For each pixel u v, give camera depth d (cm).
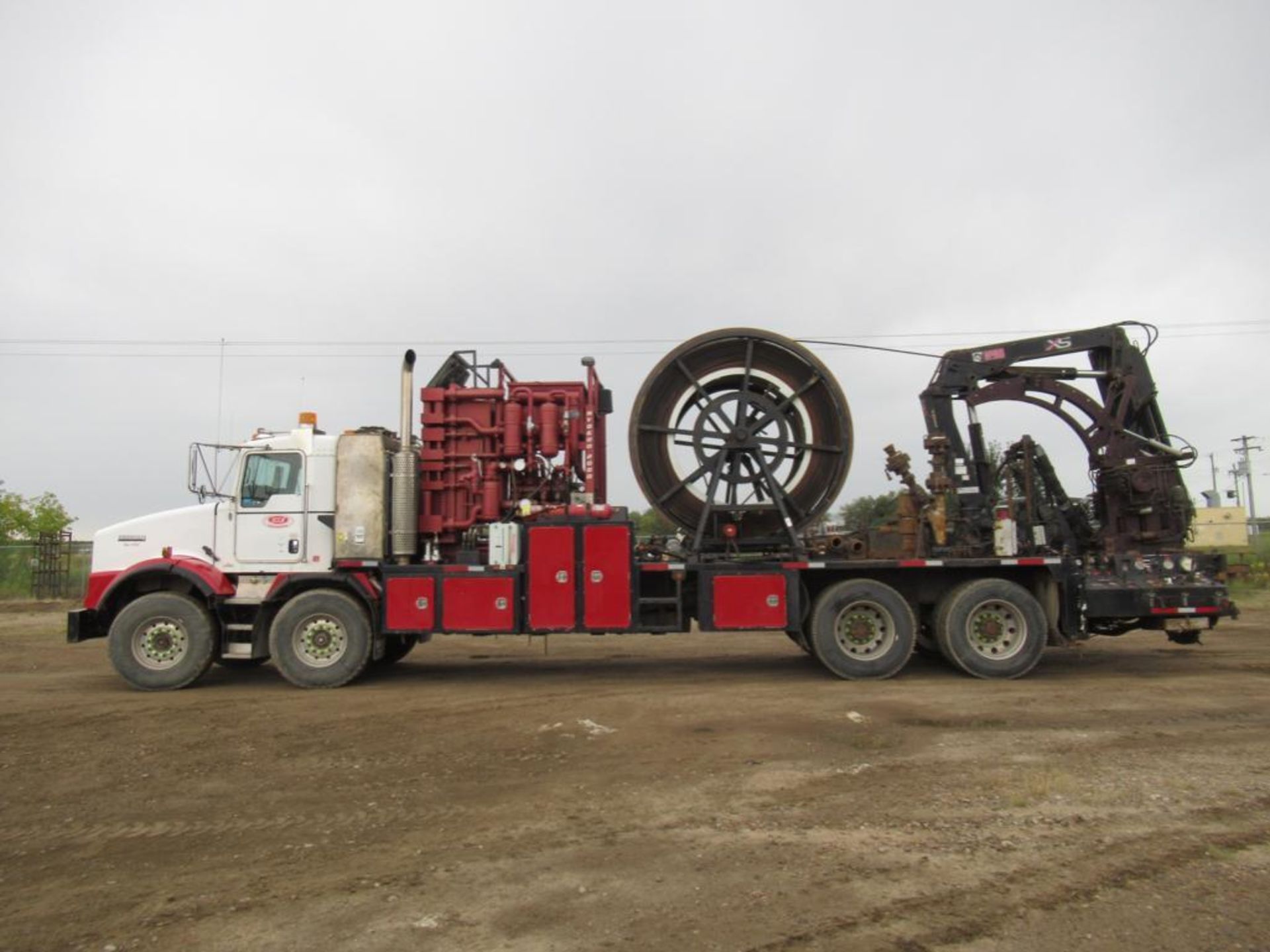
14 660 1355
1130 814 504
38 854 475
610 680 1052
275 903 402
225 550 1050
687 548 1105
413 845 477
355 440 1052
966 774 593
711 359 1128
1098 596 1020
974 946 347
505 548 1025
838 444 1105
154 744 730
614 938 359
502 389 1087
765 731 734
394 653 1187
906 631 1014
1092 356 1220
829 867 432
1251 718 766
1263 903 383
